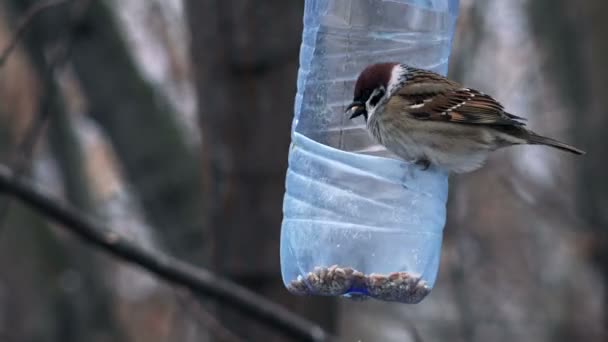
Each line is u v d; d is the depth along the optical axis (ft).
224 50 36.94
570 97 58.03
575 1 57.57
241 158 37.35
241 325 39.52
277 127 37.17
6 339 55.42
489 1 61.16
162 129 44.68
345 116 32.50
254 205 37.55
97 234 37.14
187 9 37.70
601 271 58.44
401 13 32.73
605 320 59.47
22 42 46.75
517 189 59.36
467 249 64.23
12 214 56.13
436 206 31.58
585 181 57.31
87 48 44.68
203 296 37.73
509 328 63.87
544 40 58.85
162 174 44.19
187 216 43.86
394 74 32.22
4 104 58.65
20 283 55.98
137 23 56.59
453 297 65.21
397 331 66.44
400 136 32.09
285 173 37.42
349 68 32.50
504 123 32.63
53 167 61.36
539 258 65.51
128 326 63.31
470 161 32.68
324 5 32.14
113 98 44.75
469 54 58.13
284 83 37.04
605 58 56.85
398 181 30.94
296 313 38.37
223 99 37.22
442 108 32.12
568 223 58.39
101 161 61.52
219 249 38.09
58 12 45.29
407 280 30.71
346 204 30.63
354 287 30.78
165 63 55.62
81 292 56.59
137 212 58.70
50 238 56.65
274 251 37.70
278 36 36.81
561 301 64.39
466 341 62.13
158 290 64.54
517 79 60.85
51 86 37.81
